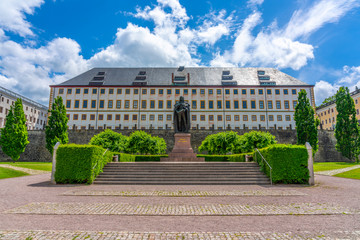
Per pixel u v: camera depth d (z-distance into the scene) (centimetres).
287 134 5025
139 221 698
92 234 580
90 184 1511
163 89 6281
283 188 1370
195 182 1540
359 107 6334
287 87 6288
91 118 6116
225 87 6312
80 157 1538
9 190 1258
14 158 4016
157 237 564
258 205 912
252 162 1884
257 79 6600
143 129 5084
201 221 701
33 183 1550
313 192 1220
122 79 6475
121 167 1766
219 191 1244
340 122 4409
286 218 734
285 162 1545
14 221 688
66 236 565
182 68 6931
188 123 2536
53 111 4241
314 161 4838
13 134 4000
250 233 594
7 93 6575
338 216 755
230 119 6194
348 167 2712
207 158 3112
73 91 6200
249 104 6244
